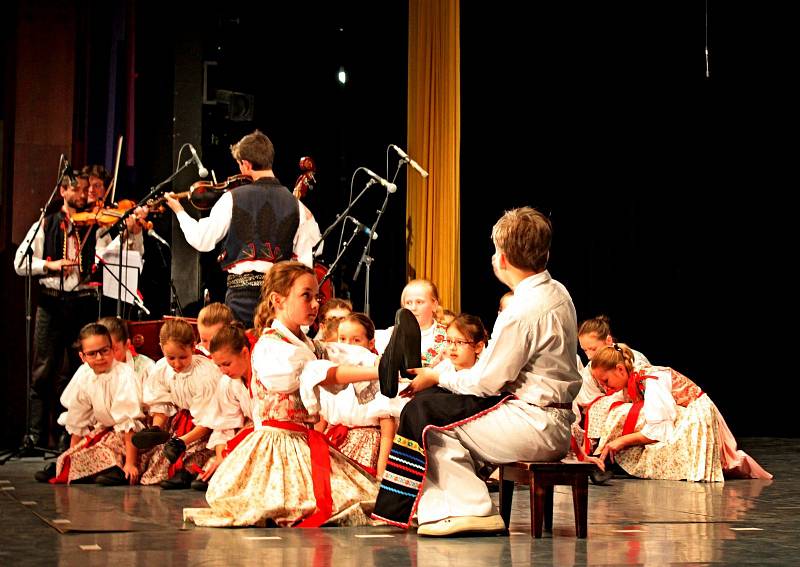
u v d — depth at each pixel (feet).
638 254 32.60
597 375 19.77
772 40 30.30
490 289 31.50
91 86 26.76
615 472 20.66
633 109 32.04
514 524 12.76
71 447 17.79
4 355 24.18
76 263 22.57
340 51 30.19
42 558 10.05
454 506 11.66
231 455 12.82
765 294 32.48
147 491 16.20
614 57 31.53
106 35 26.91
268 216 18.86
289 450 12.67
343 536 11.53
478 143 31.40
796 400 32.32
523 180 31.76
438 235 26.25
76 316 23.06
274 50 29.86
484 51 31.14
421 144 26.94
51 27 24.90
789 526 12.84
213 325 17.08
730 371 32.81
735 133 31.76
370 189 30.07
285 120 29.99
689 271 32.76
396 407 14.78
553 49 31.40
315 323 18.67
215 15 25.98
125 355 18.29
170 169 25.94
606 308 32.50
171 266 25.07
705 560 10.20
